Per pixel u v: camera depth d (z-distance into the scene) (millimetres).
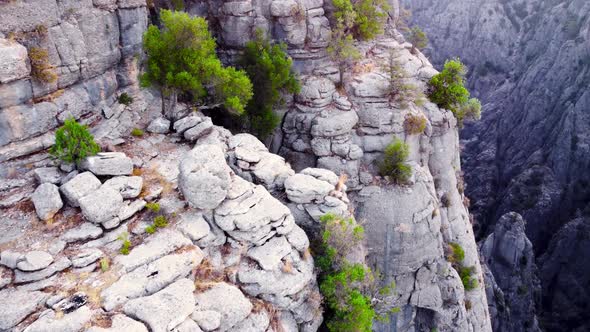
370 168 38031
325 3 40062
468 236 43719
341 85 39000
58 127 24703
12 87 22047
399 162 37031
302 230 24438
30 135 23359
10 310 17312
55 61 24266
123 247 20531
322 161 37094
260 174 26562
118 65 29766
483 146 99125
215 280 21031
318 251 25703
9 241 20125
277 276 21922
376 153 38156
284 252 22625
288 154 38719
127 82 30422
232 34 38156
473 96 115625
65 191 21703
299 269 22922
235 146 28484
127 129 28594
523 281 66000
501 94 105625
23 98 22688
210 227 22594
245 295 21375
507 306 64562
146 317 17594
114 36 28406
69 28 24844
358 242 26953
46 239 20312
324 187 26641
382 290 30797
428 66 44219
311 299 23344
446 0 129250
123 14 28828
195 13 38625
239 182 24375
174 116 30000
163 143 28250
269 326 21078
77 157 23266
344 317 24281
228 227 22234
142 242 21031
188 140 28562
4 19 21641
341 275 24141
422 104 40062
